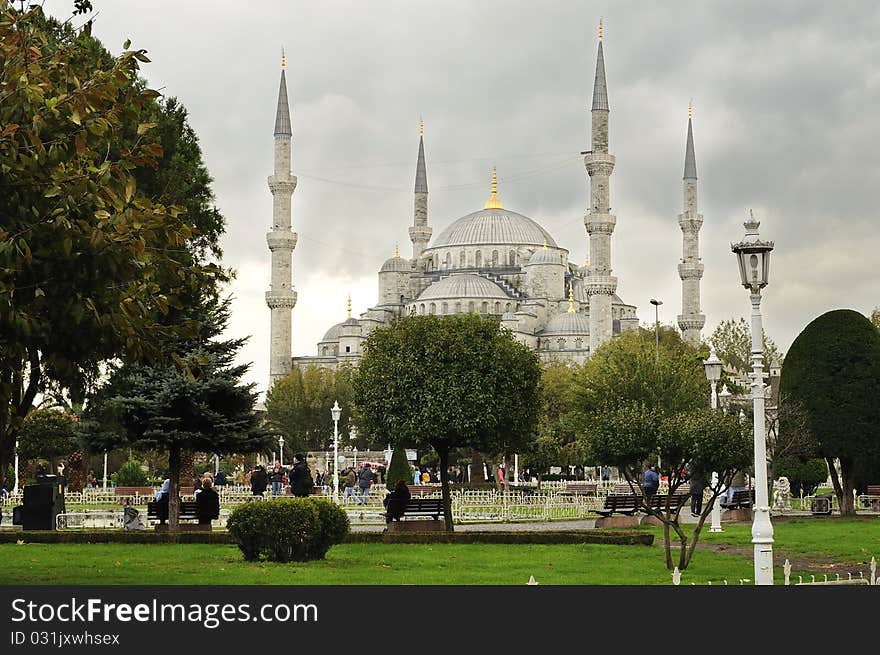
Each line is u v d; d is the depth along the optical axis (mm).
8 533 34062
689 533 37406
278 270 163875
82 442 36906
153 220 19109
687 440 26125
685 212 159500
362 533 33656
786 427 46156
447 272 196750
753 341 21641
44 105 19297
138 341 20297
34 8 20219
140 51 19406
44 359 22859
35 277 19219
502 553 29688
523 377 37094
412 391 36344
